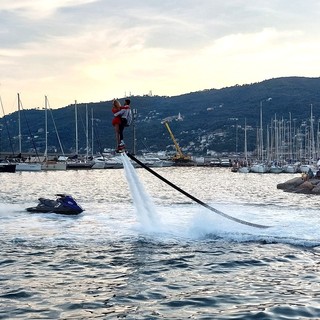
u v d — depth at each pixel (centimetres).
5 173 11906
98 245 2016
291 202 4328
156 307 1185
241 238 2180
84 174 11775
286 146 17988
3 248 1942
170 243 2070
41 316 1112
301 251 1900
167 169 16462
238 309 1163
